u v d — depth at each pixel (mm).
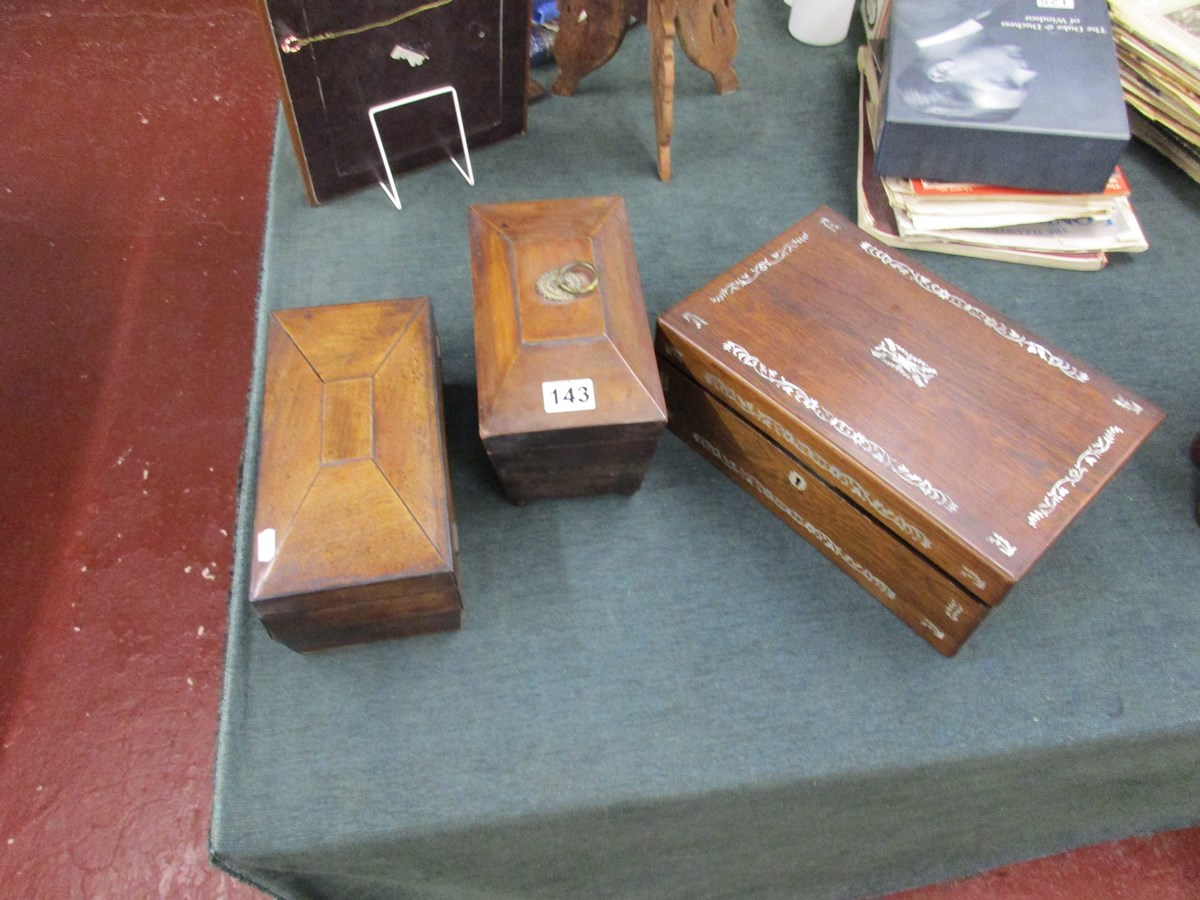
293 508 625
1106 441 670
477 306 708
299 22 806
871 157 991
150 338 1452
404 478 639
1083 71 885
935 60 896
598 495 782
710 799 659
